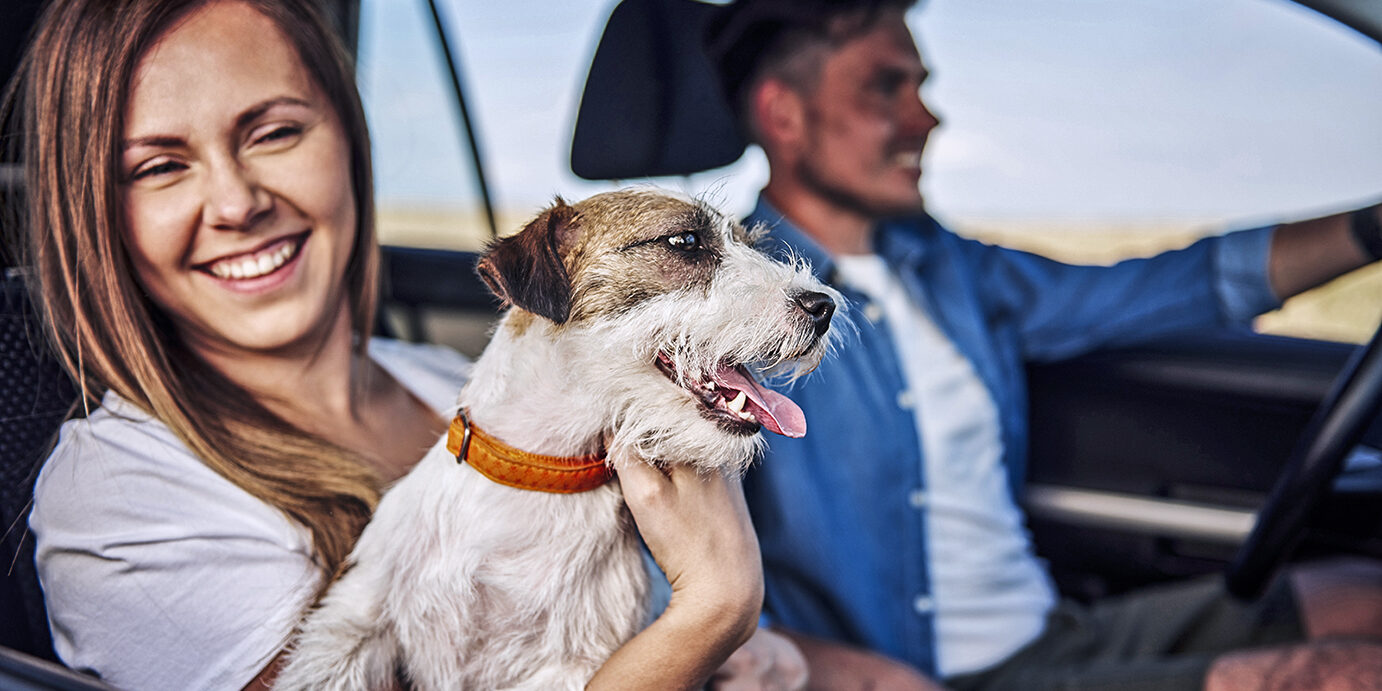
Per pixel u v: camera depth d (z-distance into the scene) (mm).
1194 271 839
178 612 507
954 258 893
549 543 530
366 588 532
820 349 579
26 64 540
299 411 626
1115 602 831
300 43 582
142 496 524
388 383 712
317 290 598
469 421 548
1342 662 654
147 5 522
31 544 547
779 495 785
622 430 523
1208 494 843
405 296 981
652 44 874
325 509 566
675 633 501
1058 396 887
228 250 554
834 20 890
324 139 589
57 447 551
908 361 846
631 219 589
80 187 514
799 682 621
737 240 623
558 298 539
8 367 562
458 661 531
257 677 509
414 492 547
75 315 536
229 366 611
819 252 867
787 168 920
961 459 827
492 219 1072
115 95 512
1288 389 821
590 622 535
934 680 792
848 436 799
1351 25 711
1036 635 806
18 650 531
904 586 797
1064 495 874
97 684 486
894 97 907
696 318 546
